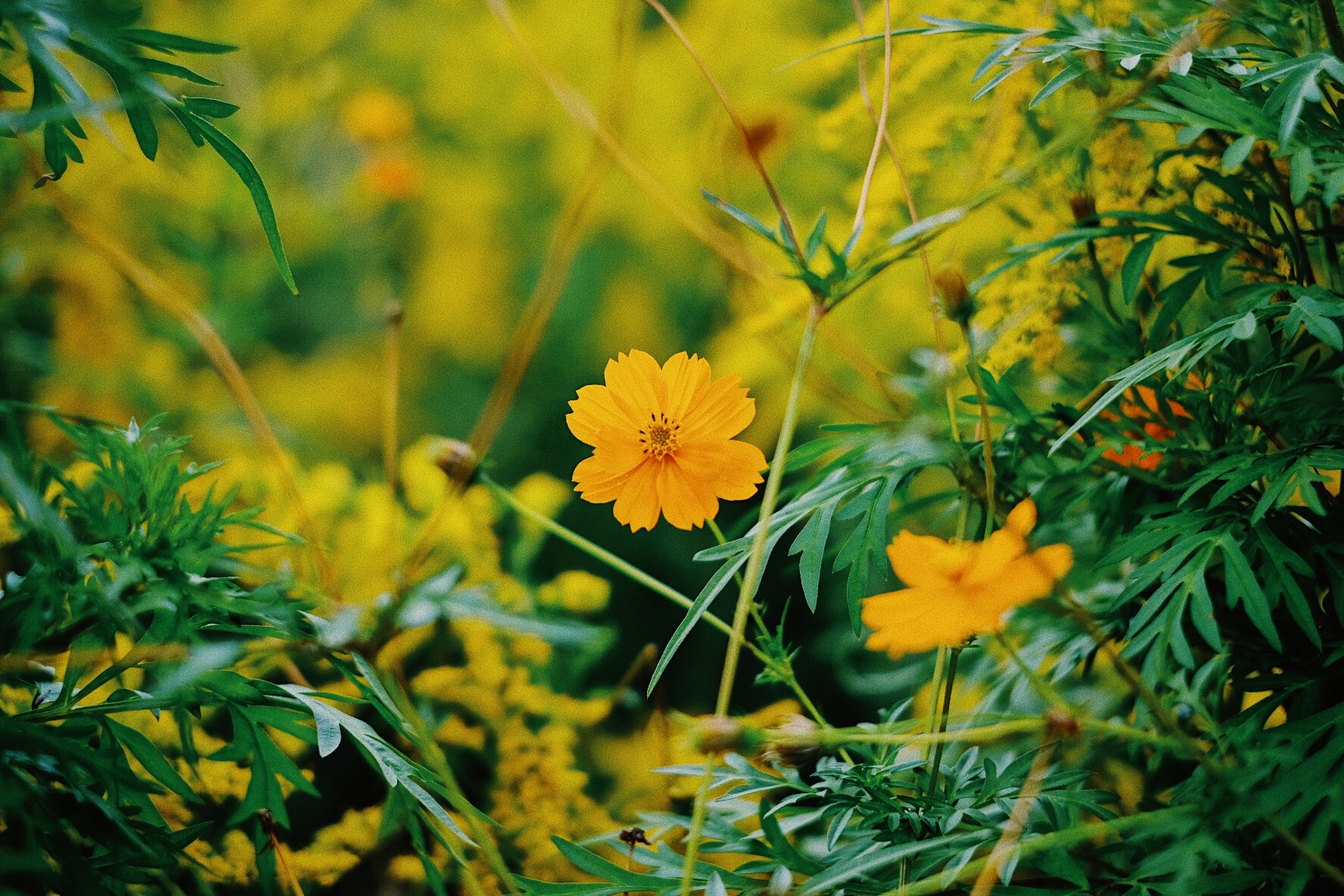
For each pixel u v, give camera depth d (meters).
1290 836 0.48
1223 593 0.57
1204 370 0.58
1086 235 0.56
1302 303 0.52
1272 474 0.52
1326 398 0.55
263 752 0.54
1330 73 0.51
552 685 0.73
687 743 0.48
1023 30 0.56
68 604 0.52
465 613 0.55
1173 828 0.49
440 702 0.70
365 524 0.68
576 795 0.68
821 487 0.56
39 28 0.49
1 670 0.51
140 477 0.53
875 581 0.93
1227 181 0.56
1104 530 0.59
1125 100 0.53
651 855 0.55
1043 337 0.61
